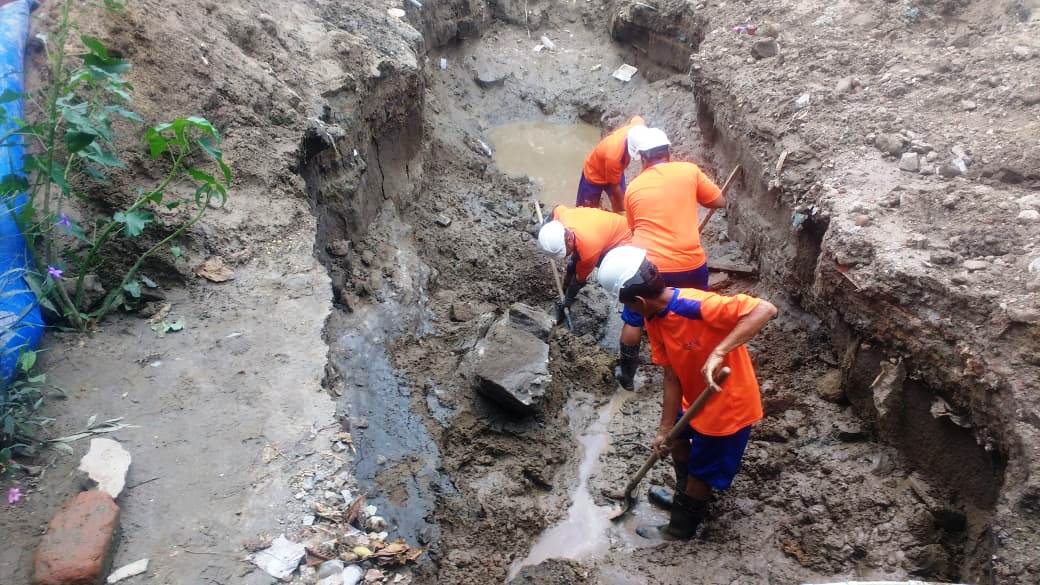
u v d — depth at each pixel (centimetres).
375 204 666
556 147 893
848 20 715
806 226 545
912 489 440
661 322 386
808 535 434
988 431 399
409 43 755
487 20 1004
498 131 918
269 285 472
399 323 572
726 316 370
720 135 719
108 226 418
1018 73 580
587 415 543
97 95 453
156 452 371
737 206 661
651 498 482
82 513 323
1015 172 499
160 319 445
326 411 397
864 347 478
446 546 447
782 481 466
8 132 434
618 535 464
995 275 427
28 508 338
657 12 885
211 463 369
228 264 480
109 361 416
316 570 335
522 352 525
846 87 620
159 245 441
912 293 436
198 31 563
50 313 429
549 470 501
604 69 969
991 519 375
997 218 466
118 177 468
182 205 482
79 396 394
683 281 518
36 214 427
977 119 557
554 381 544
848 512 438
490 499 476
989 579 371
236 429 385
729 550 438
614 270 378
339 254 586
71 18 489
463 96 926
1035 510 351
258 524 346
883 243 464
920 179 518
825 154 564
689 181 528
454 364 550
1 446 357
